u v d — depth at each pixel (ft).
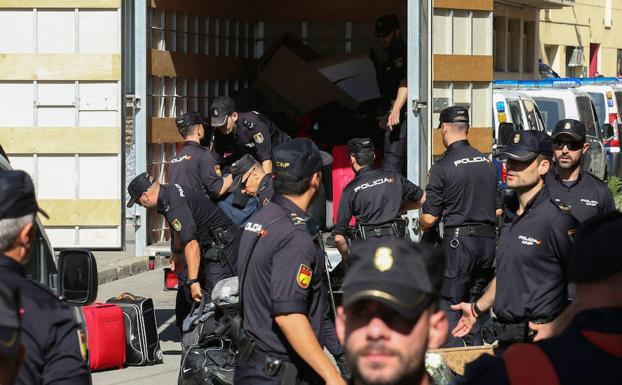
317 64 47.73
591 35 136.15
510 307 20.76
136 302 32.76
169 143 37.68
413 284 9.36
